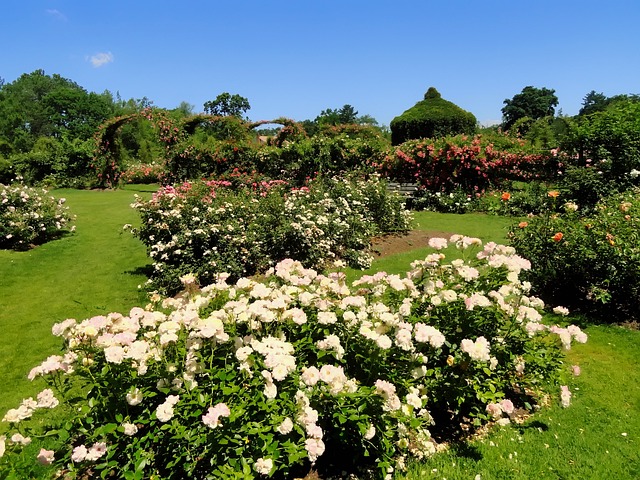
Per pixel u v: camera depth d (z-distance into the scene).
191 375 2.32
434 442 2.83
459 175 13.03
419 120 19.20
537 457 2.65
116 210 13.10
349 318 2.70
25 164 19.80
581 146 11.40
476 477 2.44
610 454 2.70
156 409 2.17
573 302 5.13
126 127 43.31
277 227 6.52
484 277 3.31
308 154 11.77
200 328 2.38
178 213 6.19
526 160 12.50
